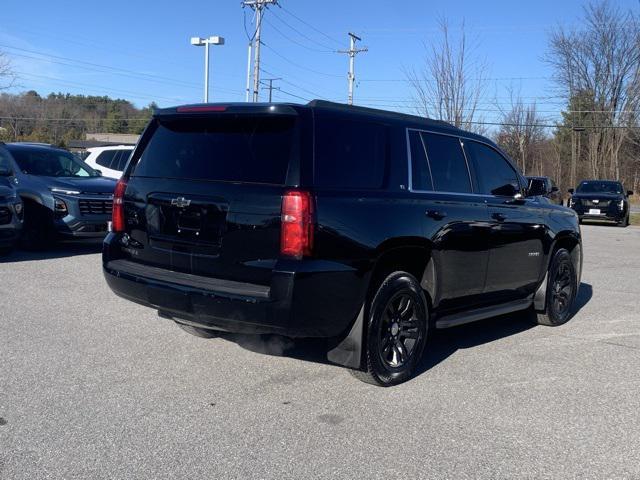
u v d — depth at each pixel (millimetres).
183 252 4559
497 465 3578
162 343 5668
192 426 3967
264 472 3412
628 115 48812
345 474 3420
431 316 5207
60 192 10227
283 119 4371
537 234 6340
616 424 4199
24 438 3725
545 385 4926
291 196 4082
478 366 5375
